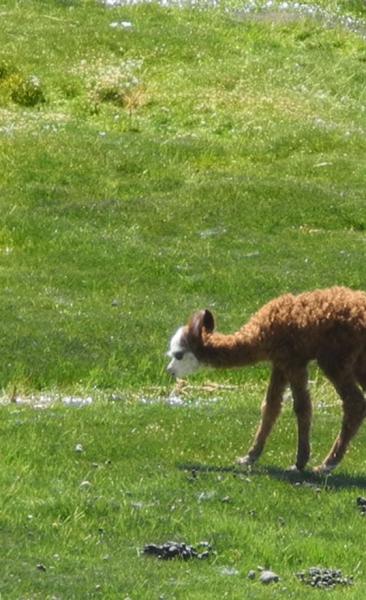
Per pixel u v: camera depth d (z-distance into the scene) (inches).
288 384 2527.1
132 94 5757.9
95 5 6875.0
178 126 5580.7
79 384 3243.1
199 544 2020.2
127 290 3887.8
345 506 2230.6
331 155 5231.3
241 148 5280.5
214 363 2393.0
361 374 2410.2
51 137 5098.4
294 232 4434.1
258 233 4424.2
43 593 1771.7
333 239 4372.5
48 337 3393.2
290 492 2278.5
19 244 4205.2
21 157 4857.3
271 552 2025.1
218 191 4665.4
